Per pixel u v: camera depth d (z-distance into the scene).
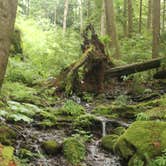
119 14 26.91
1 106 8.00
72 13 42.09
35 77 13.13
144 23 29.55
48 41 20.06
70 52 17.39
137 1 30.05
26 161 6.11
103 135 8.33
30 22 24.44
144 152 5.62
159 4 16.19
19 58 14.54
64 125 8.30
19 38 16.11
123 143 5.97
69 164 6.58
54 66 15.34
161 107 8.64
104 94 12.32
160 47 16.12
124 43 19.61
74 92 11.88
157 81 13.59
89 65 12.41
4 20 6.43
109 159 6.94
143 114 8.02
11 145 6.44
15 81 11.88
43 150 6.79
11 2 6.55
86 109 10.48
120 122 8.91
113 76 13.05
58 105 10.45
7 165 5.20
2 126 6.80
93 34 12.93
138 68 12.95
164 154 5.47
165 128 5.99
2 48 6.45
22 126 7.63
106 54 13.30
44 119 8.38
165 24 28.30
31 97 9.98
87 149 7.28
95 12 26.58
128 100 11.62
